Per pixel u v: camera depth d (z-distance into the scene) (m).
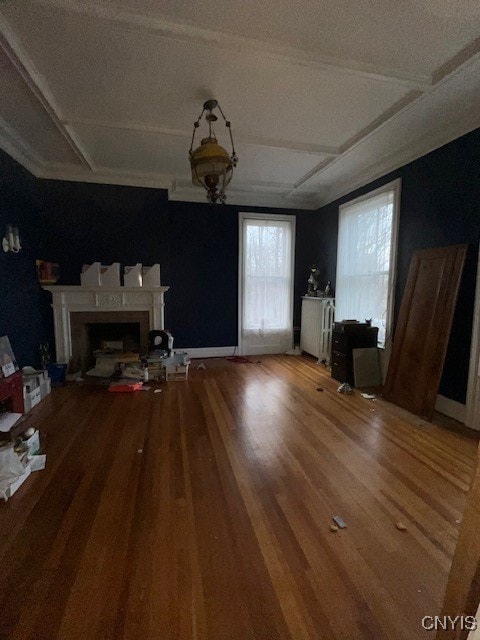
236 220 5.20
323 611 1.21
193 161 2.31
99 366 4.21
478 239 2.68
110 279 4.07
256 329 5.44
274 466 2.17
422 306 3.12
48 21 1.77
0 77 2.23
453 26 1.80
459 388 2.90
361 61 2.09
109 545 1.50
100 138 3.18
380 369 3.90
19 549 1.48
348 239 4.50
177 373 4.09
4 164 3.09
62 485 1.95
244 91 2.42
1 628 1.14
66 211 4.11
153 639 1.11
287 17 1.75
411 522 1.67
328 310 4.82
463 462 2.24
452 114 2.68
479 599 0.78
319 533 1.59
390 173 3.67
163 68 2.16
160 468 2.13
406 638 1.12
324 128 3.00
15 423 2.68
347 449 2.40
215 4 1.67
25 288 3.51
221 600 1.25
